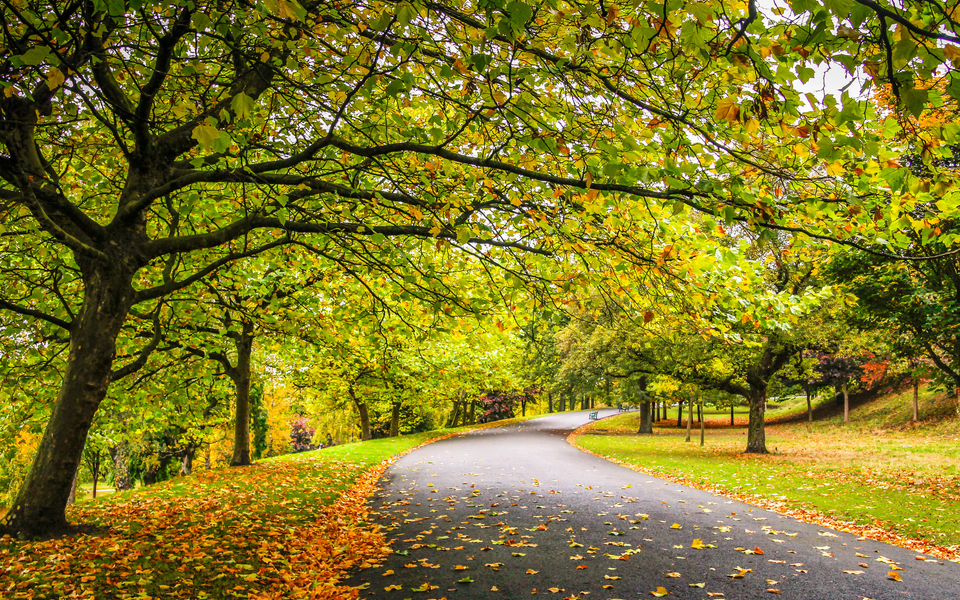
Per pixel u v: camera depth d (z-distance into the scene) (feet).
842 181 12.63
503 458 55.21
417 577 17.52
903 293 31.37
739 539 22.18
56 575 15.16
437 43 12.57
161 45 12.92
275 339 39.52
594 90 12.66
